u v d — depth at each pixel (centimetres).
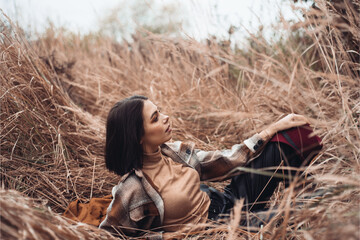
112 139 150
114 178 228
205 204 158
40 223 115
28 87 232
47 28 420
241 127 251
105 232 139
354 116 187
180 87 329
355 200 130
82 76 385
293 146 148
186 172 157
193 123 284
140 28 335
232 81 311
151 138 148
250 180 155
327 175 127
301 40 284
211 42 264
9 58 233
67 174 213
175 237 147
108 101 346
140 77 383
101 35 461
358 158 159
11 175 201
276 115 232
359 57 209
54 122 244
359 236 94
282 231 123
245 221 150
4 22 241
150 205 151
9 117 209
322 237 110
